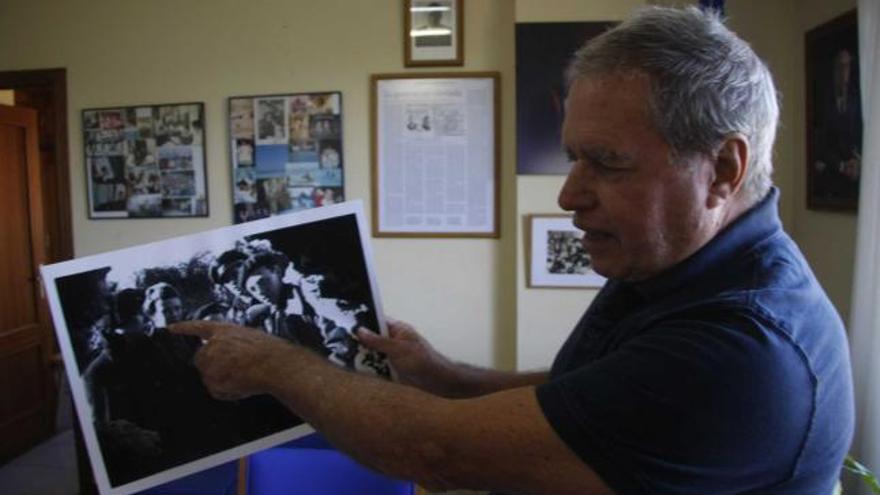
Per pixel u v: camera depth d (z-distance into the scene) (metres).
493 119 2.50
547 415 0.50
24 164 3.15
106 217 2.72
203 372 0.70
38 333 3.19
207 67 2.62
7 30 2.72
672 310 0.55
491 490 0.54
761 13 2.26
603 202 0.55
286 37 2.58
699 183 0.53
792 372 0.49
